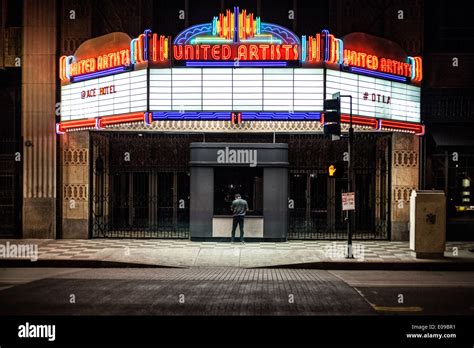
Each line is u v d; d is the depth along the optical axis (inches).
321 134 786.2
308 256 613.9
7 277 498.0
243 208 713.6
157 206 842.2
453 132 776.3
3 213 797.9
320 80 659.4
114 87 693.9
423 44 777.6
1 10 795.4
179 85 666.2
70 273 525.7
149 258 603.5
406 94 743.7
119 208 846.5
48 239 773.3
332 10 786.2
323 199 821.9
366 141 810.8
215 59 663.1
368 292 412.8
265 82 665.0
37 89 780.0
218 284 449.7
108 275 510.0
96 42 717.3
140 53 665.0
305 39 659.4
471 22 787.4
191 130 753.0
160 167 830.5
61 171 781.3
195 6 803.4
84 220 779.4
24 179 780.6
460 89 781.3
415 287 439.8
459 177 780.6
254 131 753.0
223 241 741.3
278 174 739.4
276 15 801.6
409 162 773.9
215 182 748.6
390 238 766.5
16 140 796.6
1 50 796.0
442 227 593.0
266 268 567.8
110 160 829.8
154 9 800.3
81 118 737.6
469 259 586.9
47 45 778.8
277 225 738.2
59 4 780.6
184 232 836.0
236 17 663.1
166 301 372.8
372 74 698.2
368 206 830.5
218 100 665.6
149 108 665.6
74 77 740.7
